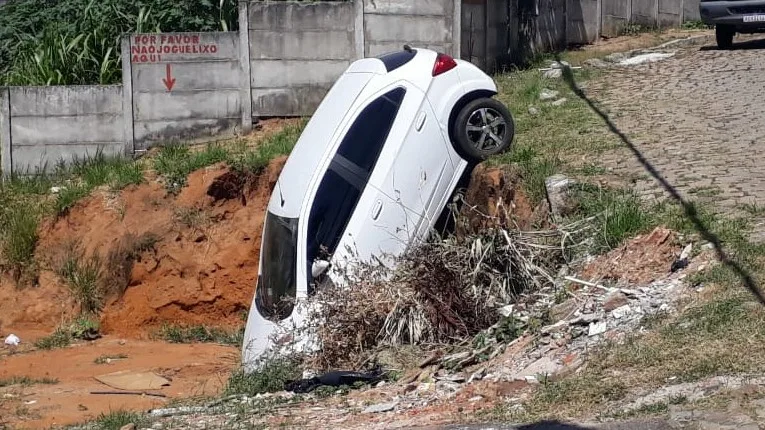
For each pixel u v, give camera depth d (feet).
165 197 46.65
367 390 27.37
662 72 52.85
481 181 37.27
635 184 35.19
